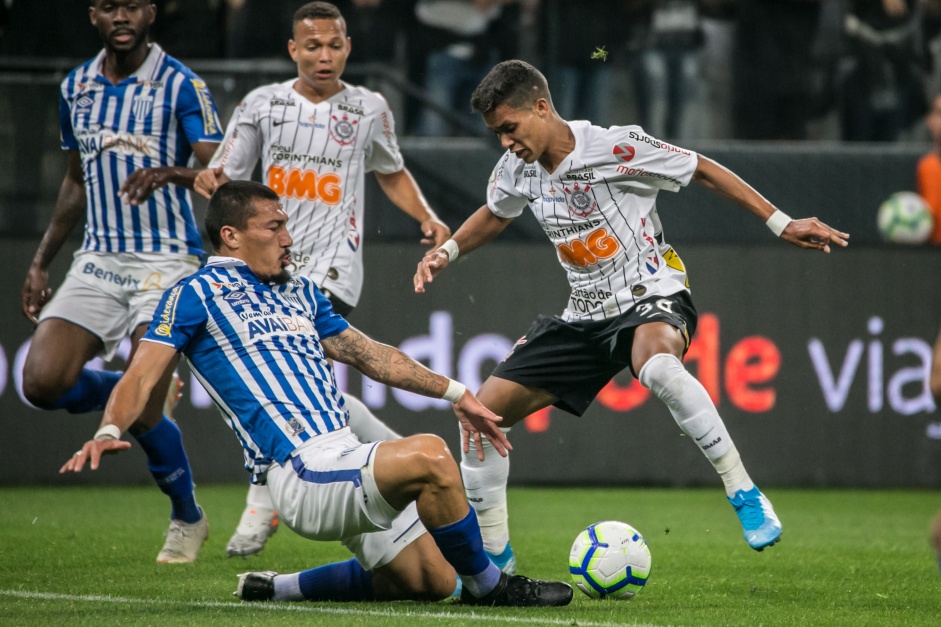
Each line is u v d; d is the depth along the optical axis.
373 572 15.02
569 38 39.53
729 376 34.78
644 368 16.05
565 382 17.52
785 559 20.66
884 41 41.34
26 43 35.53
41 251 21.41
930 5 41.69
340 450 13.77
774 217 16.48
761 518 15.70
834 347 35.12
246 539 19.55
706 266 34.81
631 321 16.72
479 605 14.77
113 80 20.55
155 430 18.77
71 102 20.64
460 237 18.09
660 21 39.53
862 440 35.12
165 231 20.45
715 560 20.45
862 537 24.61
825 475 35.03
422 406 33.59
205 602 15.02
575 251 17.14
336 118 20.67
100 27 20.11
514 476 34.41
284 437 14.00
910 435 35.28
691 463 34.75
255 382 14.19
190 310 14.20
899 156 37.34
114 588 16.27
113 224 20.30
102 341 20.17
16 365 32.81
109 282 20.25
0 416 32.75
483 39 39.34
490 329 34.22
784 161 37.12
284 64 35.22
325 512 13.61
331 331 14.96
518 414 17.69
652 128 39.84
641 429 34.66
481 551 14.18
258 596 15.25
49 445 33.00
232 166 20.45
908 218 36.31
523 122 16.33
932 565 20.05
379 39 39.19
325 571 15.19
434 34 39.38
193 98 20.58
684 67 39.59
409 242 34.00
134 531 23.59
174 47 36.12
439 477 13.41
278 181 20.62
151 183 19.02
